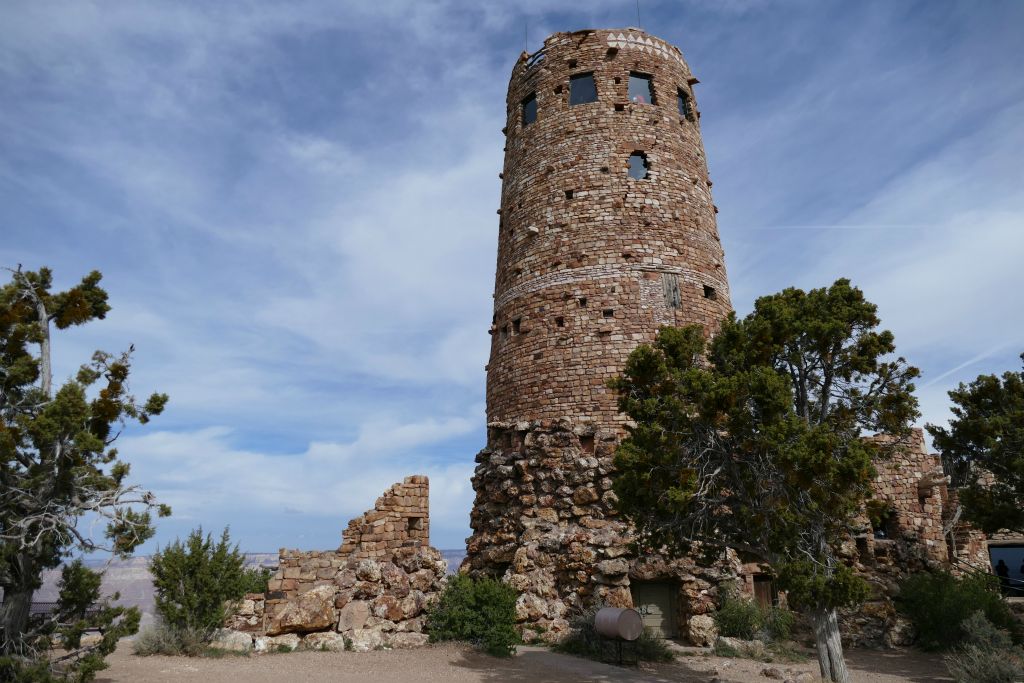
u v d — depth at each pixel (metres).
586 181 31.95
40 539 14.65
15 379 15.92
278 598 21.27
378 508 23.80
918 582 27.05
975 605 25.28
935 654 24.72
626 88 33.62
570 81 34.44
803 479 17.27
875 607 26.64
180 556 19.97
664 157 32.81
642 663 21.36
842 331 19.73
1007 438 24.81
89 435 14.83
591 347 29.25
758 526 18.50
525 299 31.61
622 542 24.89
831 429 19.14
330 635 20.95
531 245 32.31
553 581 25.44
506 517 28.22
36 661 14.08
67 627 14.32
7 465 14.88
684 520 19.45
